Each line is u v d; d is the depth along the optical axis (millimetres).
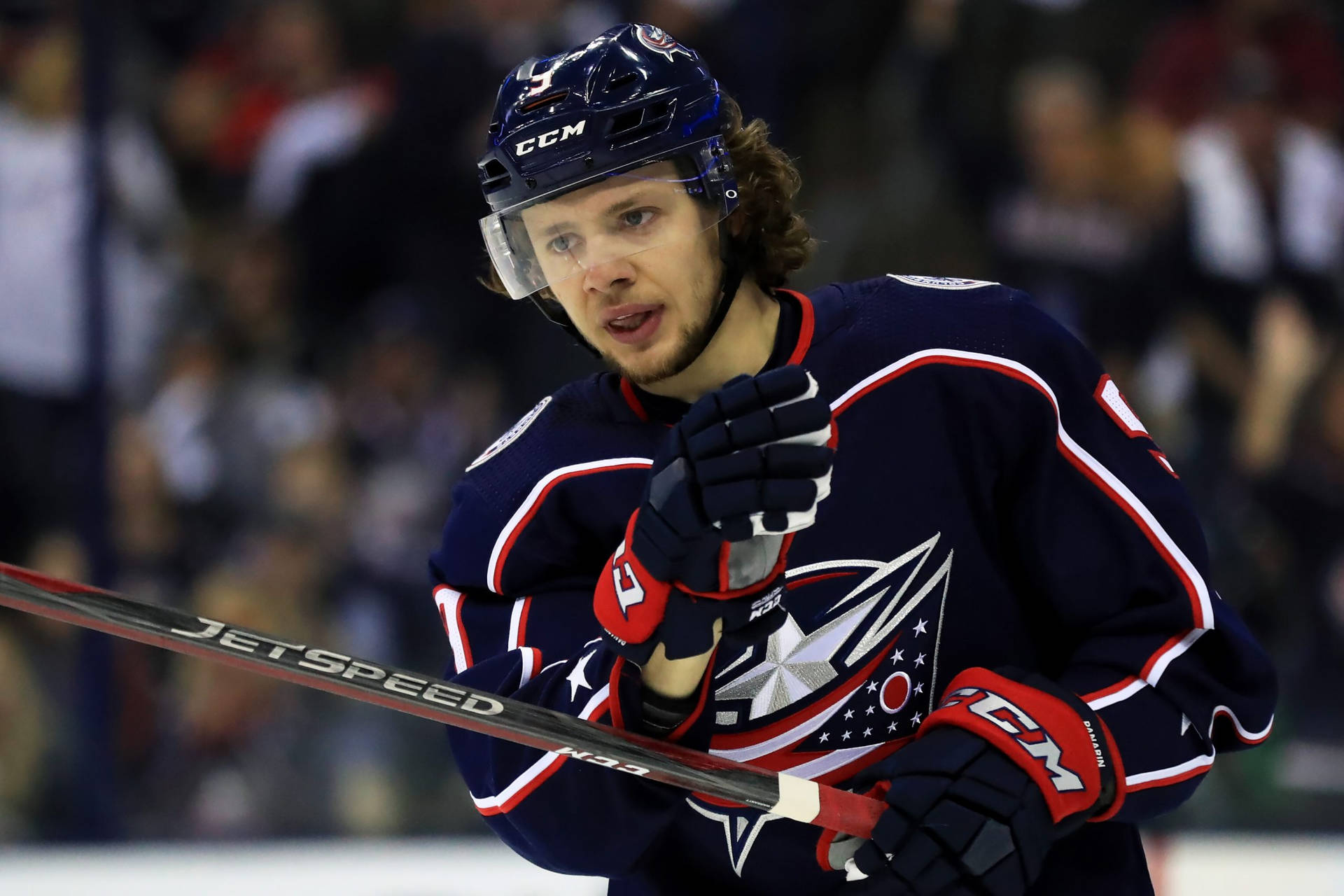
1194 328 15516
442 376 15594
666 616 4305
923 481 4902
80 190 14594
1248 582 14242
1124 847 5148
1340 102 16438
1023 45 15852
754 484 4051
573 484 4977
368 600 14914
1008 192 15648
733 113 5090
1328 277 15953
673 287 4727
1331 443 15242
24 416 14406
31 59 14680
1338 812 13023
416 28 16266
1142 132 15773
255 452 15031
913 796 4562
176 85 15938
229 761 13453
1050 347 5020
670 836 5133
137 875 11852
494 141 4816
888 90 15867
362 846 12773
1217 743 5219
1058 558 4969
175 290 15359
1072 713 4715
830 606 4867
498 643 5055
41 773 13172
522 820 4781
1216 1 16297
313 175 15758
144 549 14445
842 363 4957
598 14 16094
